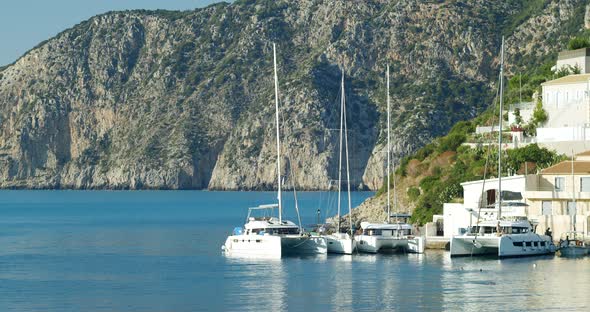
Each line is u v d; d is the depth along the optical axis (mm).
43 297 96750
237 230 131625
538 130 154000
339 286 99062
